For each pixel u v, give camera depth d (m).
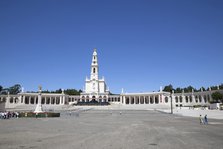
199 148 12.45
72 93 150.88
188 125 28.00
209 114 48.22
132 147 12.64
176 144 13.74
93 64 134.12
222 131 21.28
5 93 145.12
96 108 97.12
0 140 14.74
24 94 117.12
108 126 25.78
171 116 50.25
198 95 107.69
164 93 113.50
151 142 14.48
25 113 45.78
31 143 13.62
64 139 15.41
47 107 101.94
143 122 32.59
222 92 92.00
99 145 13.16
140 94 120.25
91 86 132.38
